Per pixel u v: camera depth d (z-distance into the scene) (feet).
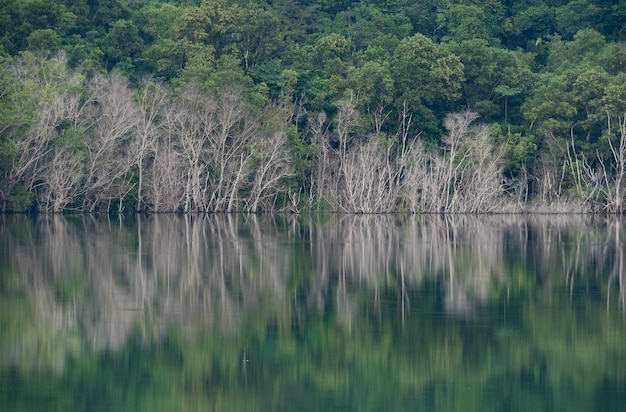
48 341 138.62
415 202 488.85
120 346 136.26
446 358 131.03
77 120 442.09
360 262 236.43
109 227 353.10
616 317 159.02
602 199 506.07
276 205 505.25
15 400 110.83
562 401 111.86
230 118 471.62
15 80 422.41
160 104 465.06
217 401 111.55
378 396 113.91
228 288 189.37
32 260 231.30
